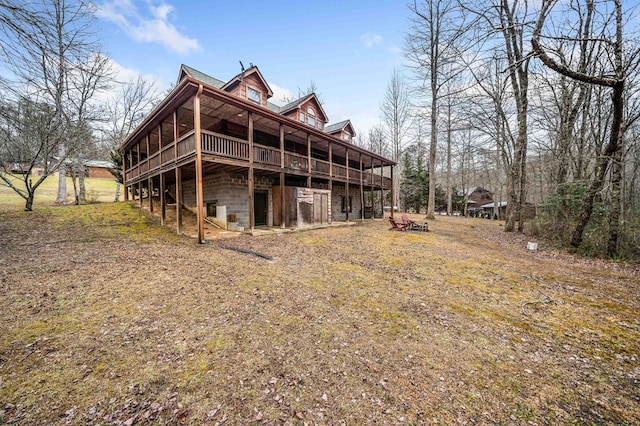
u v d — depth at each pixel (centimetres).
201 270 534
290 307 383
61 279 438
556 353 287
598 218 896
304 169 1220
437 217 2267
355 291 458
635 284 526
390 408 201
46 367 233
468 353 281
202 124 1185
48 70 584
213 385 220
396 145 2841
